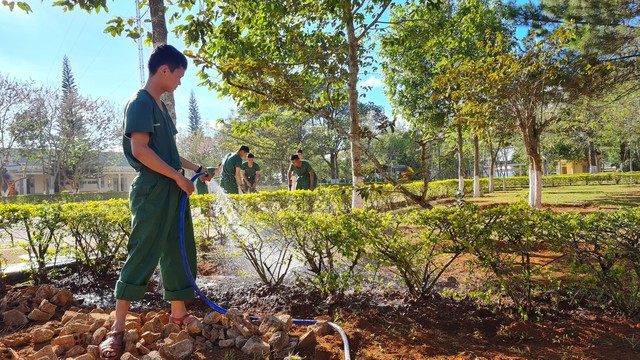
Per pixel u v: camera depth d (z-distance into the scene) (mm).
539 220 3516
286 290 4156
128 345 2617
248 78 4945
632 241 3344
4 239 4809
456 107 9664
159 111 2941
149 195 2795
